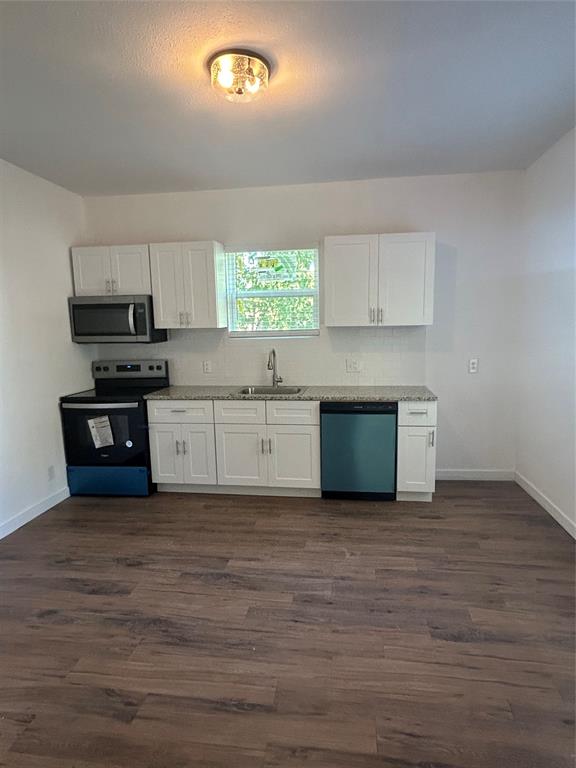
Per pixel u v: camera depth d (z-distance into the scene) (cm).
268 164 343
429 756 153
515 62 209
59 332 384
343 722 166
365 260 364
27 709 175
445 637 209
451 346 396
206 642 209
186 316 391
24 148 303
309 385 414
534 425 362
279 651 203
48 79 216
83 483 390
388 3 167
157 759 154
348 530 317
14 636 216
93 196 417
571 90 237
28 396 347
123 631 218
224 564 276
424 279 359
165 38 186
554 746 155
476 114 264
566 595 239
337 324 374
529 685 181
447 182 379
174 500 379
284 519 338
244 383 424
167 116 258
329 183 390
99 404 378
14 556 291
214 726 166
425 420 349
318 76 218
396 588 247
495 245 381
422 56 203
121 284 396
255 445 374
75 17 171
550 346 334
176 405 379
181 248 385
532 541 297
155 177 367
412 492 363
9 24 174
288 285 410
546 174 332
